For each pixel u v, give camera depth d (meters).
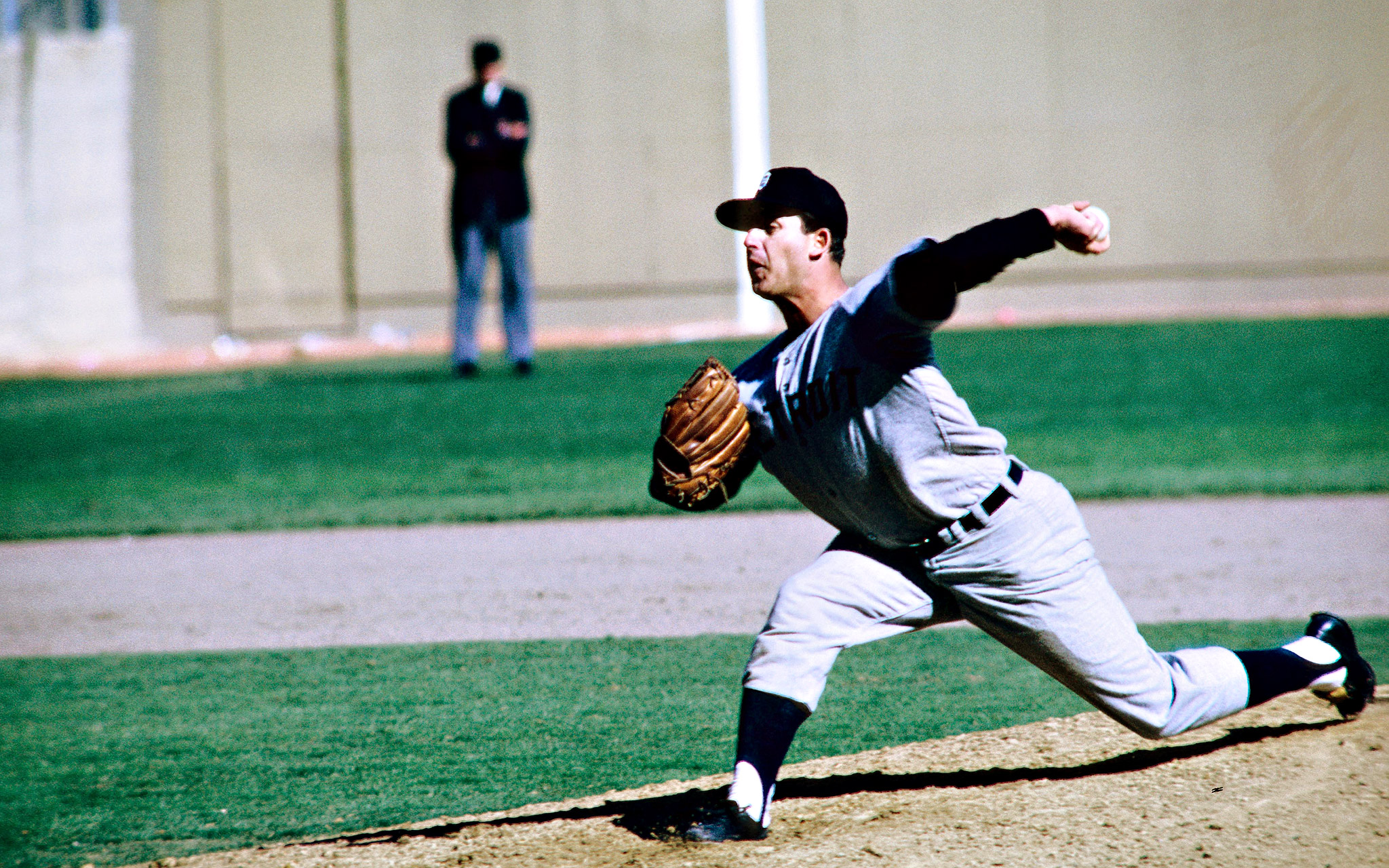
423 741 15.94
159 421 45.66
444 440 39.88
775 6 73.06
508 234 49.38
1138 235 73.50
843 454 11.03
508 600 23.05
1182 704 12.11
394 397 47.62
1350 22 71.56
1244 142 72.62
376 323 74.44
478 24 73.12
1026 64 72.88
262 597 24.03
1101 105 73.00
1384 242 72.38
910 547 11.59
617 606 22.41
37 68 74.50
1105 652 11.60
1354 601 21.20
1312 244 72.75
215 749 15.92
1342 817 11.90
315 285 74.50
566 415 42.81
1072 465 33.88
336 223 74.19
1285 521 27.61
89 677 19.25
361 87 73.38
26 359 71.94
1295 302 73.06
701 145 73.69
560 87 73.50
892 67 73.19
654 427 40.31
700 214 74.06
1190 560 24.42
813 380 11.05
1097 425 39.00
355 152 73.56
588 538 28.08
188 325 74.94
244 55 73.44
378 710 17.23
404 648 20.27
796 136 73.56
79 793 14.58
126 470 37.94
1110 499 30.05
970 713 16.28
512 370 52.72
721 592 23.16
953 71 73.12
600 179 73.94
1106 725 15.22
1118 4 72.44
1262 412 40.59
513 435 40.12
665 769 14.66
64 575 26.42
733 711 16.70
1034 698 16.88
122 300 74.88
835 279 11.56
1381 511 28.33
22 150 74.81
